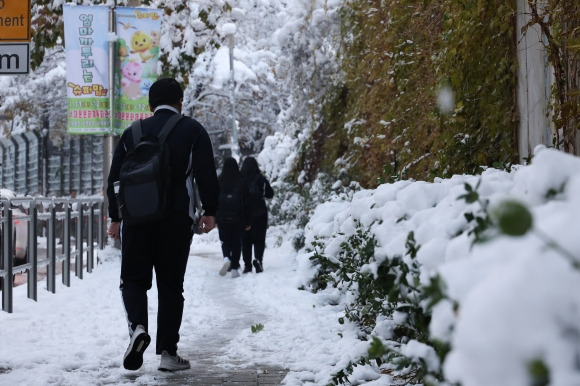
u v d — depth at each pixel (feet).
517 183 8.36
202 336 24.98
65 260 39.27
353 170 55.52
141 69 54.19
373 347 8.68
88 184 127.54
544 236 4.32
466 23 26.68
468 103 28.02
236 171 46.80
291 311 30.35
